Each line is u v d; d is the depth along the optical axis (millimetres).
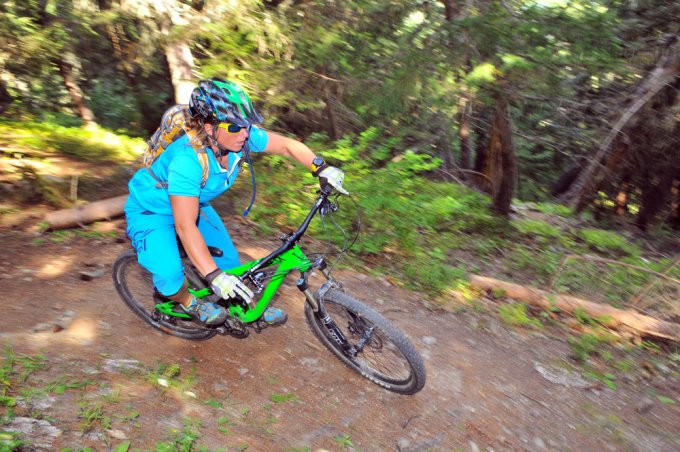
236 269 3363
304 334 4238
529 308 5574
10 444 2645
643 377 4652
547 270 6848
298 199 6898
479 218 8391
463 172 11531
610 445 3752
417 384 3500
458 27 6426
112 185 6664
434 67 6629
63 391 3131
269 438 3189
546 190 14250
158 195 3074
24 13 9258
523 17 6305
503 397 4027
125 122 15664
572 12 6297
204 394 3422
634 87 9195
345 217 6539
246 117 2760
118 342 3744
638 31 8492
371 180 6836
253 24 7660
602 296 6191
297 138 9320
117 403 3146
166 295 3311
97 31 9703
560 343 4988
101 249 5102
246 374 3686
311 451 3162
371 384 3801
